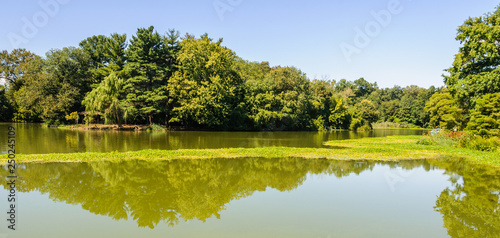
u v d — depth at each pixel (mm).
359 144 30453
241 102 56094
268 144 29484
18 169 14727
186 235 7645
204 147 25375
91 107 43906
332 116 71938
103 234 7625
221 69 52344
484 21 32375
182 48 51844
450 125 37188
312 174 15430
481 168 17625
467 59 33500
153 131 45406
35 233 7609
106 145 24953
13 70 64938
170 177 14109
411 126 103438
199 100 46906
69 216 8914
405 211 9844
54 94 50781
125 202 10398
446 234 7977
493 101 27438
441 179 14688
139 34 49406
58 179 13125
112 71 47781
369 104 87875
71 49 51750
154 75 50406
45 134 33844
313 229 8141
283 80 61594
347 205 10367
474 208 10281
